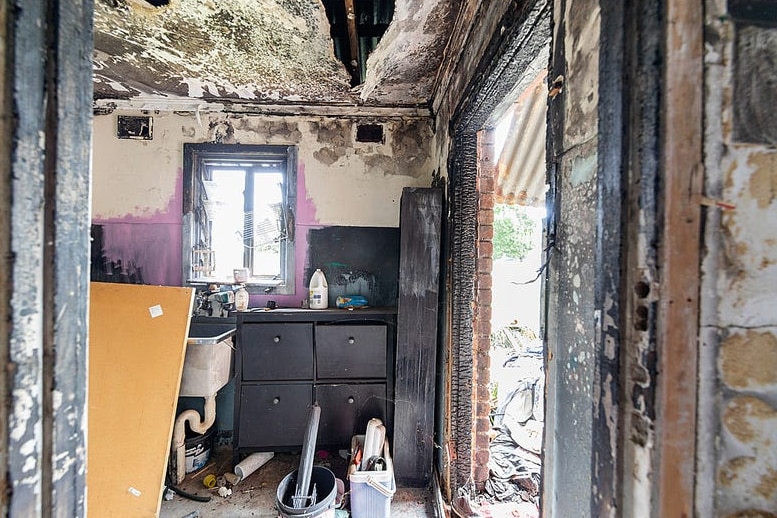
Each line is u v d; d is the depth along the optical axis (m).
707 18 0.45
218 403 2.58
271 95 2.41
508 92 1.41
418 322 2.18
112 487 1.82
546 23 0.96
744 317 0.45
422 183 2.64
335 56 1.96
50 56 0.45
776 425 0.46
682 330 0.45
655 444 0.45
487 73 1.28
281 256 2.65
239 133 2.58
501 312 4.09
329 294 2.62
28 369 0.42
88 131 0.51
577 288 0.64
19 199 0.41
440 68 2.08
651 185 0.46
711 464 0.45
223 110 2.56
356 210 2.63
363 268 2.63
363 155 2.63
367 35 1.81
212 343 2.10
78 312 0.49
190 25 1.70
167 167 2.55
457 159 1.93
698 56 0.45
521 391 2.89
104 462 1.85
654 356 0.45
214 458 2.41
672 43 0.45
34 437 0.43
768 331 0.46
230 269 2.69
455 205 1.95
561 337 0.71
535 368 3.35
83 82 0.50
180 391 2.18
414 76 2.17
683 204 0.45
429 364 2.18
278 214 2.67
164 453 1.89
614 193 0.51
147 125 2.53
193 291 2.11
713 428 0.45
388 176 2.64
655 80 0.46
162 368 1.99
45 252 0.44
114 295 2.07
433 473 2.15
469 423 1.96
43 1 0.44
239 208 2.69
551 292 0.76
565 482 0.68
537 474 2.11
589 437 0.59
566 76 0.71
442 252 2.23
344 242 2.63
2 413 0.40
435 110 2.46
